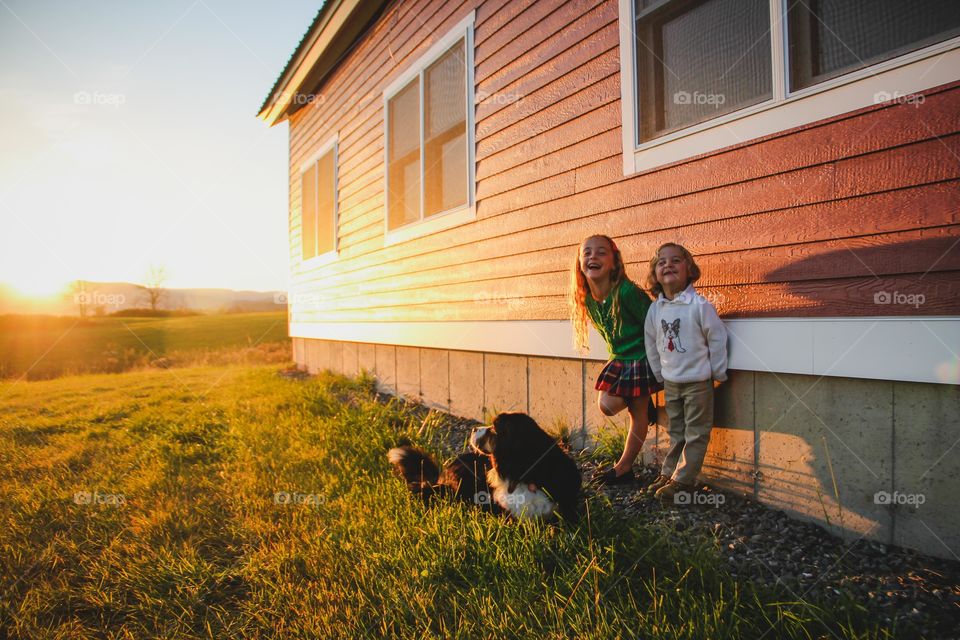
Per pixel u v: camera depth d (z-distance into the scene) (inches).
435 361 222.5
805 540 93.4
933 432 83.2
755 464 107.2
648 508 110.2
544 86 161.2
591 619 74.2
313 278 368.5
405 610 79.2
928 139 82.4
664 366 111.3
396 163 254.5
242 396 280.4
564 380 157.2
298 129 400.2
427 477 122.0
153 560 99.0
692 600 74.5
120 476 152.7
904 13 86.6
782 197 101.1
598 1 141.6
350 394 263.3
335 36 283.1
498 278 181.6
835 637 66.9
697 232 117.0
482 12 188.2
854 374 90.5
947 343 80.3
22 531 113.9
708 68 117.1
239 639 77.9
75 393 347.3
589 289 128.1
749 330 106.2
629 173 133.3
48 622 83.2
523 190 170.2
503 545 92.9
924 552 84.7
